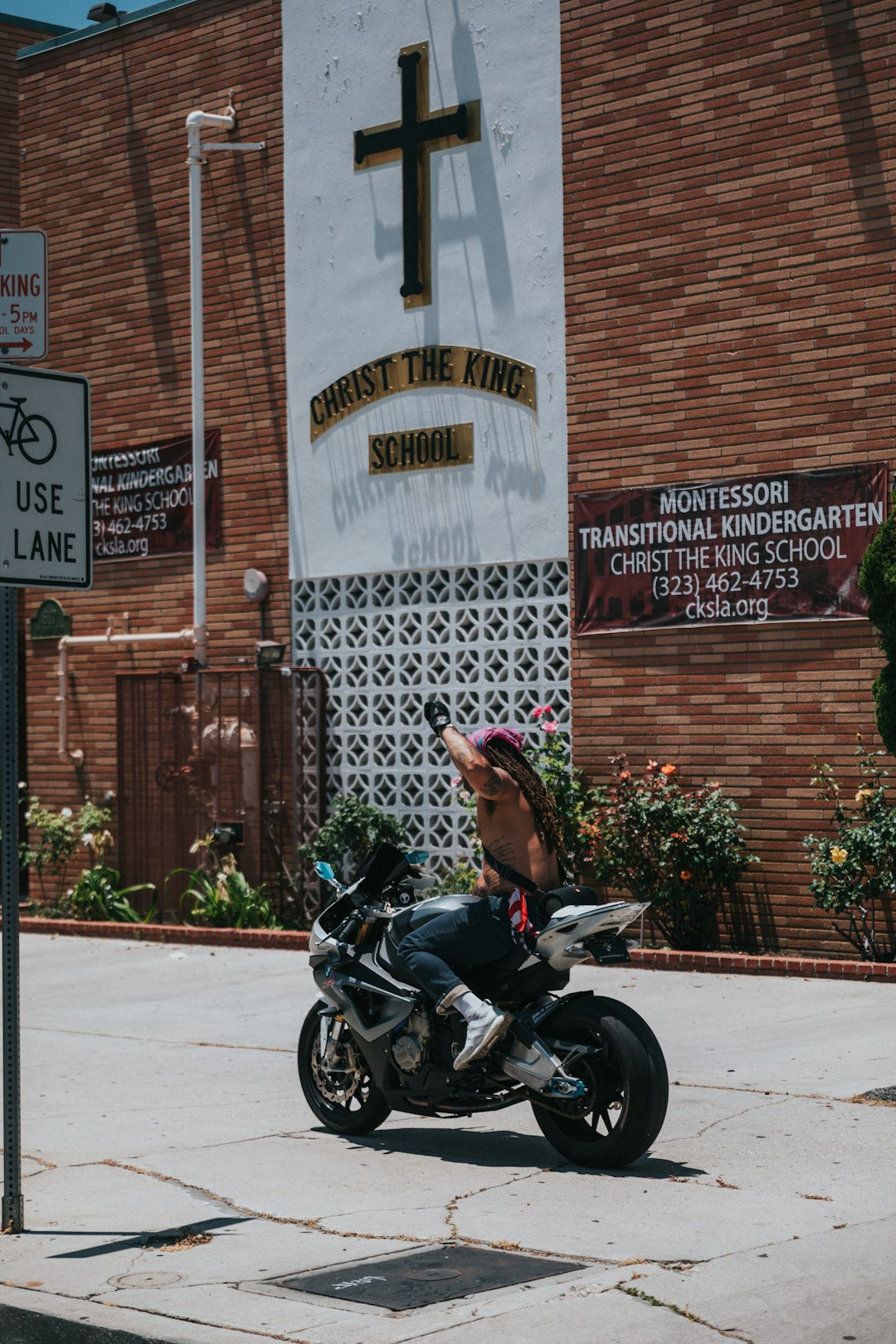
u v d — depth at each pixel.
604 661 14.74
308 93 17.02
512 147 15.38
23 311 7.18
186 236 18.36
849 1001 11.54
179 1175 7.55
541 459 15.20
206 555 17.88
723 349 14.03
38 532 6.88
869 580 12.31
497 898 7.64
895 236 13.08
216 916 16.56
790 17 13.65
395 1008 7.94
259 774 16.98
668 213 14.40
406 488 16.20
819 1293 5.50
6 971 6.69
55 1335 5.50
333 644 16.88
